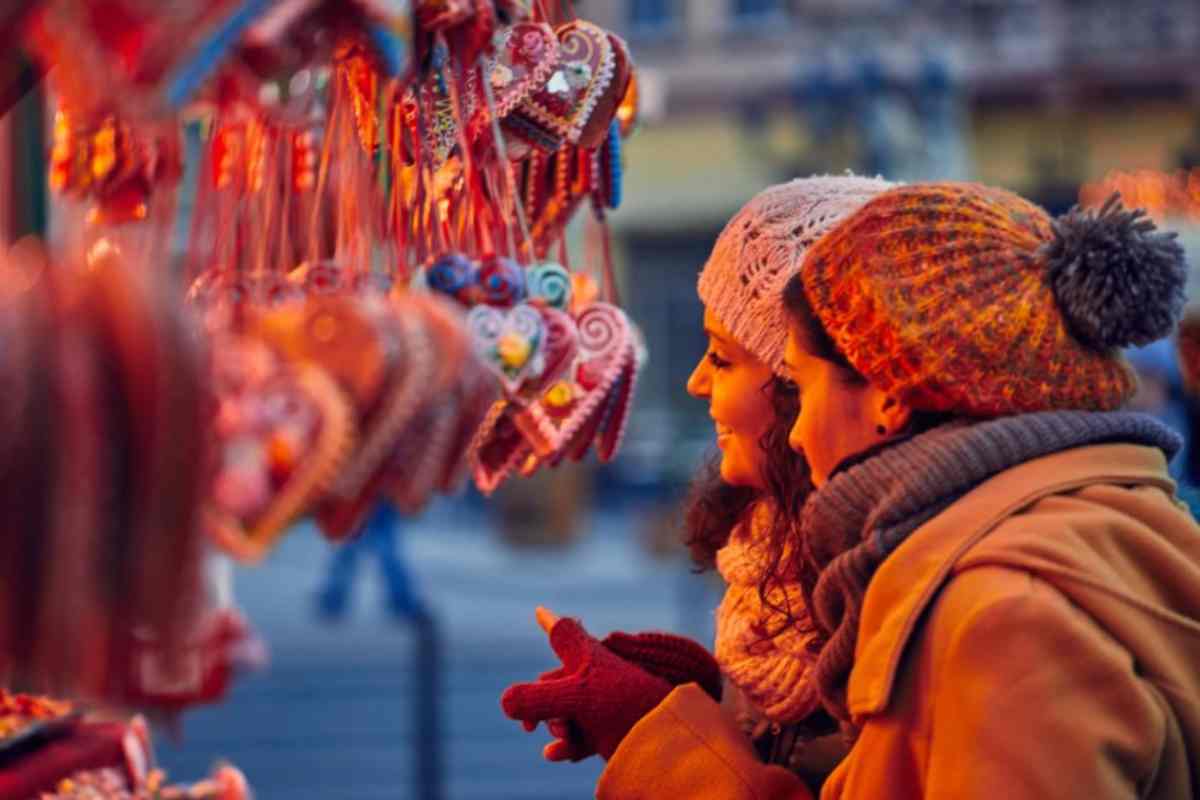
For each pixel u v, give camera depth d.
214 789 3.33
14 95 2.10
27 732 3.03
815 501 2.90
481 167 3.18
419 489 2.10
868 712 2.67
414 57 2.59
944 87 32.56
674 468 29.58
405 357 2.04
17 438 1.77
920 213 2.82
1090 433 2.77
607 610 20.98
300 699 14.18
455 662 16.28
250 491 1.95
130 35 1.88
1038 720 2.47
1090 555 2.61
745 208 3.49
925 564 2.68
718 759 3.28
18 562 1.77
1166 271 2.74
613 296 3.63
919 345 2.75
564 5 3.52
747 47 43.53
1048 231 2.85
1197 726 2.57
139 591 1.82
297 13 2.01
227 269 2.89
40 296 1.84
